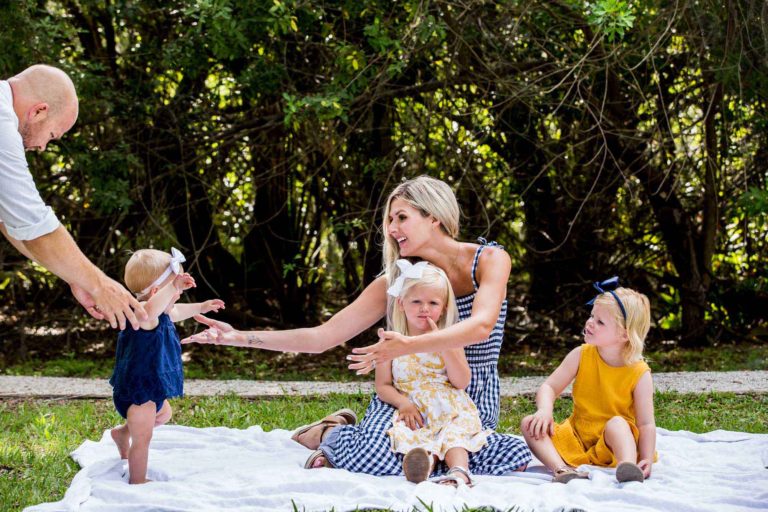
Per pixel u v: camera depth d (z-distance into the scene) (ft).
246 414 19.06
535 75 31.48
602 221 37.65
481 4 29.19
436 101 32.76
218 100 33.68
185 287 12.25
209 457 13.75
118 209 33.60
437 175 33.27
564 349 35.81
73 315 36.83
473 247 12.96
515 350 35.94
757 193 30.53
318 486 11.62
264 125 32.22
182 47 29.94
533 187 36.91
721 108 32.45
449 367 12.64
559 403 20.80
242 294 40.09
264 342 12.89
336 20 30.53
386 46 28.02
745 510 10.57
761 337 36.76
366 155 34.50
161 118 33.32
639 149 34.42
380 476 12.39
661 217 35.94
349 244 37.78
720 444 14.89
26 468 13.85
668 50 30.99
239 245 42.14
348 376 30.53
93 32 33.55
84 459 13.88
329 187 36.40
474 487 11.58
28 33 27.43
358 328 13.34
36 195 10.48
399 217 12.89
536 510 10.61
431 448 12.39
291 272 39.14
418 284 12.34
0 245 34.71
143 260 12.32
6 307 38.91
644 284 39.27
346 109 28.55
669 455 13.82
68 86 11.32
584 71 30.48
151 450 14.35
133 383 12.01
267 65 30.40
